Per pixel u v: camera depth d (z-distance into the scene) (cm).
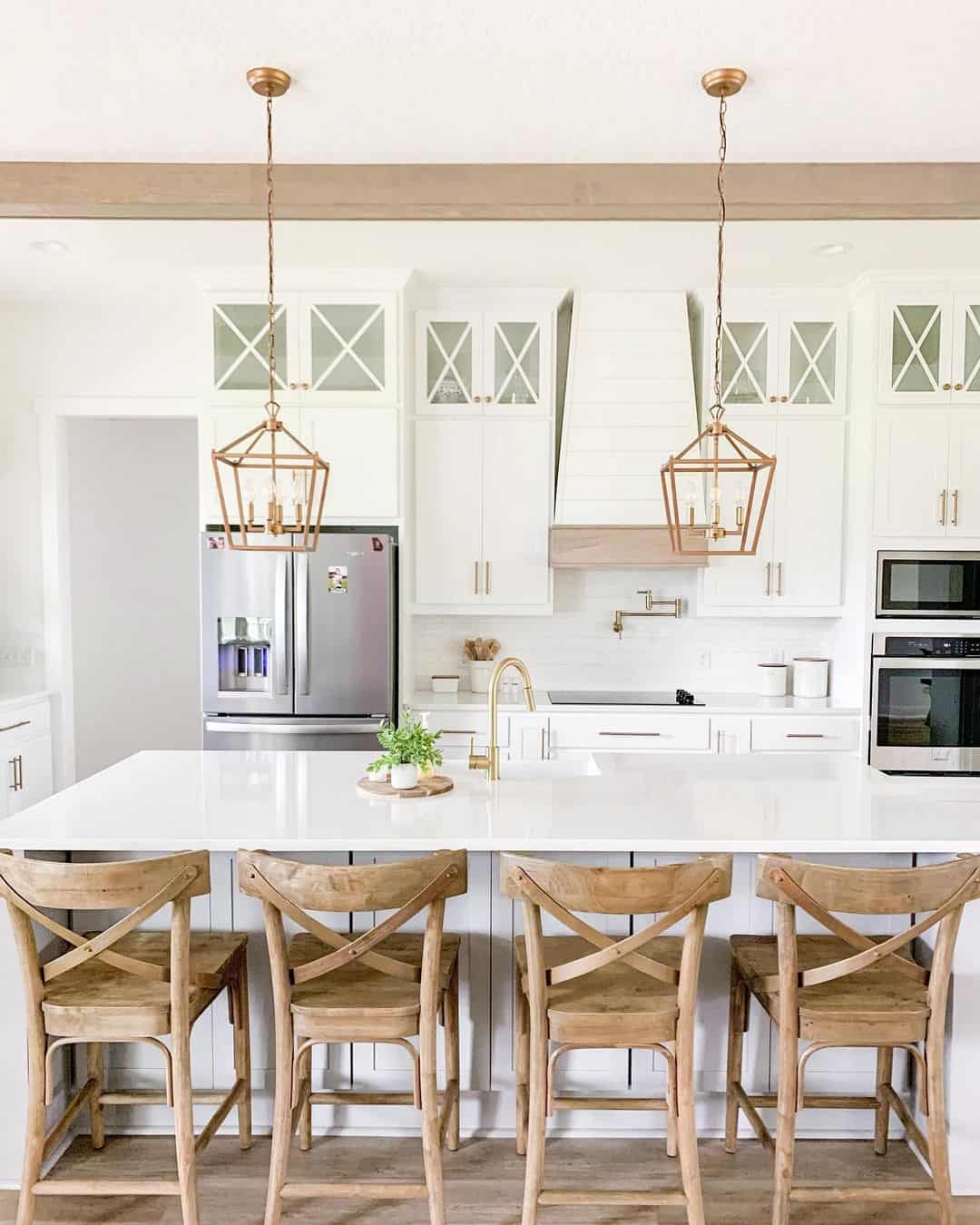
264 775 284
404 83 241
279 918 199
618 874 186
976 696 430
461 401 448
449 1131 242
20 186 288
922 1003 208
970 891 194
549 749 436
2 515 473
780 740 434
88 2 205
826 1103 230
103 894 192
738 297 440
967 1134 228
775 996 211
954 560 427
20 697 445
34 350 465
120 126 266
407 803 248
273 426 246
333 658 411
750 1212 220
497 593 452
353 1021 201
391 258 398
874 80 239
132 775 283
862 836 219
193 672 591
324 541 409
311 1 205
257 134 271
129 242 377
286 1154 202
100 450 577
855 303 439
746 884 246
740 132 269
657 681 492
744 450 447
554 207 291
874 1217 221
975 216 300
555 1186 227
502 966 244
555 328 455
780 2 205
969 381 422
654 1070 245
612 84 242
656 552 443
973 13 209
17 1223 204
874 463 425
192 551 588
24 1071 228
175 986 200
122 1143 244
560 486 445
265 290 420
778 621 489
